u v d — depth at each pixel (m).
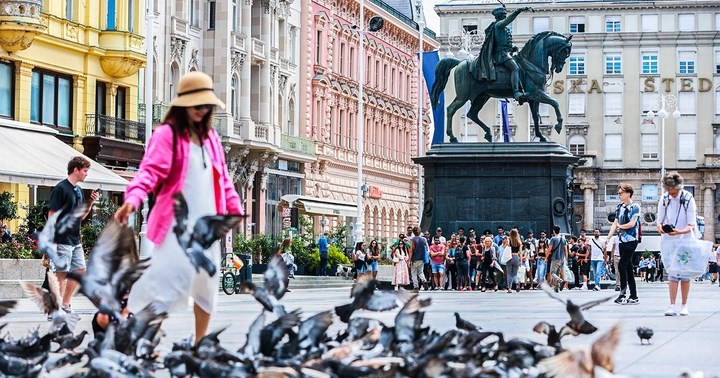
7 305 9.86
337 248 67.56
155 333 9.06
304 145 85.38
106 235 9.01
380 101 106.81
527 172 48.34
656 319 20.64
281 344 8.96
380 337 9.30
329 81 92.69
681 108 134.88
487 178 48.53
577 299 32.75
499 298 34.50
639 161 135.12
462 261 46.09
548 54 48.47
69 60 56.09
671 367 11.80
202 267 9.02
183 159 10.53
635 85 135.12
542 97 48.09
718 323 19.42
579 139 135.75
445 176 48.84
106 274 8.96
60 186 19.86
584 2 135.25
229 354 8.34
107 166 57.75
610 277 54.59
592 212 135.25
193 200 10.60
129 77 60.69
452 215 48.75
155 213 10.53
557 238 45.69
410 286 47.00
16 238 39.59
